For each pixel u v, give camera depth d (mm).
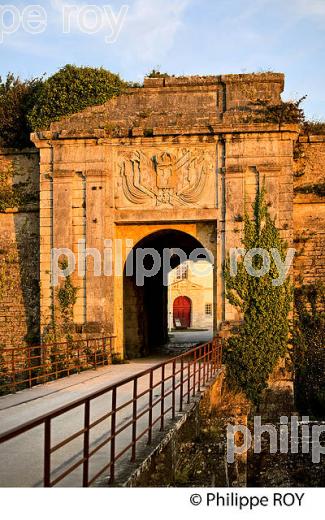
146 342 28266
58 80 23172
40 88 24250
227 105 22438
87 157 22766
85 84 23000
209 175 22344
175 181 22453
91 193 22688
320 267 23047
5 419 12398
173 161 22469
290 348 21484
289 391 21141
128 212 22594
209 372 19250
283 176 21891
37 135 22953
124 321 26000
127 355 26125
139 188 22562
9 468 9102
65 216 22766
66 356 21844
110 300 22438
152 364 22828
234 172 22016
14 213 24734
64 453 9938
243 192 21984
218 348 20734
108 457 9664
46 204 23000
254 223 21891
